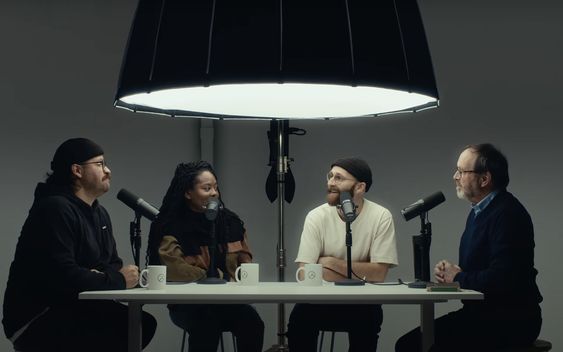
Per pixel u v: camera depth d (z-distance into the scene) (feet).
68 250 10.36
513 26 17.97
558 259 17.52
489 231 10.68
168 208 12.59
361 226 13.25
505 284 10.16
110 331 10.62
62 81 17.33
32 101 17.03
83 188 11.35
